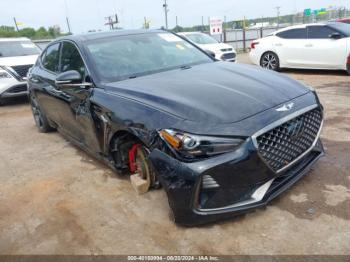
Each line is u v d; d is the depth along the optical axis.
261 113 2.67
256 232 2.69
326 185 3.25
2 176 4.38
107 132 3.41
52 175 4.23
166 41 4.51
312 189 3.20
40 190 3.85
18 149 5.39
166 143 2.61
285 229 2.69
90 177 4.03
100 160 4.08
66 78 3.65
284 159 2.73
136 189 3.40
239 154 2.47
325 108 5.89
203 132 2.49
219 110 2.66
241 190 2.59
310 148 3.02
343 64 9.29
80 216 3.22
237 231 2.72
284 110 2.76
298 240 2.56
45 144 5.50
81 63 3.99
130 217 3.09
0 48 9.59
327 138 4.43
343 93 7.01
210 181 2.52
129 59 3.96
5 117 7.75
